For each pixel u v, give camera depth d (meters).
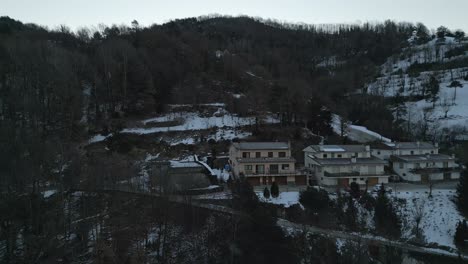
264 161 60.00
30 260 37.03
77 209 45.19
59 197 46.38
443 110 101.94
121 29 136.88
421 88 121.62
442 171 64.19
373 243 45.06
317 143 75.94
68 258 37.97
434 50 159.25
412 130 89.81
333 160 62.81
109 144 67.50
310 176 64.25
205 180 55.47
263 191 55.47
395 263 41.81
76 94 76.44
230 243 41.91
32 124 63.16
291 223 48.22
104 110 79.44
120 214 44.97
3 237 39.25
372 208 51.88
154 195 47.00
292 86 95.62
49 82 73.94
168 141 72.25
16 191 43.56
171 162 62.19
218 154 69.81
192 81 97.19
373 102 105.62
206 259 40.44
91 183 48.81
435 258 42.78
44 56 81.38
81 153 62.06
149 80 83.69
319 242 43.75
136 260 38.34
